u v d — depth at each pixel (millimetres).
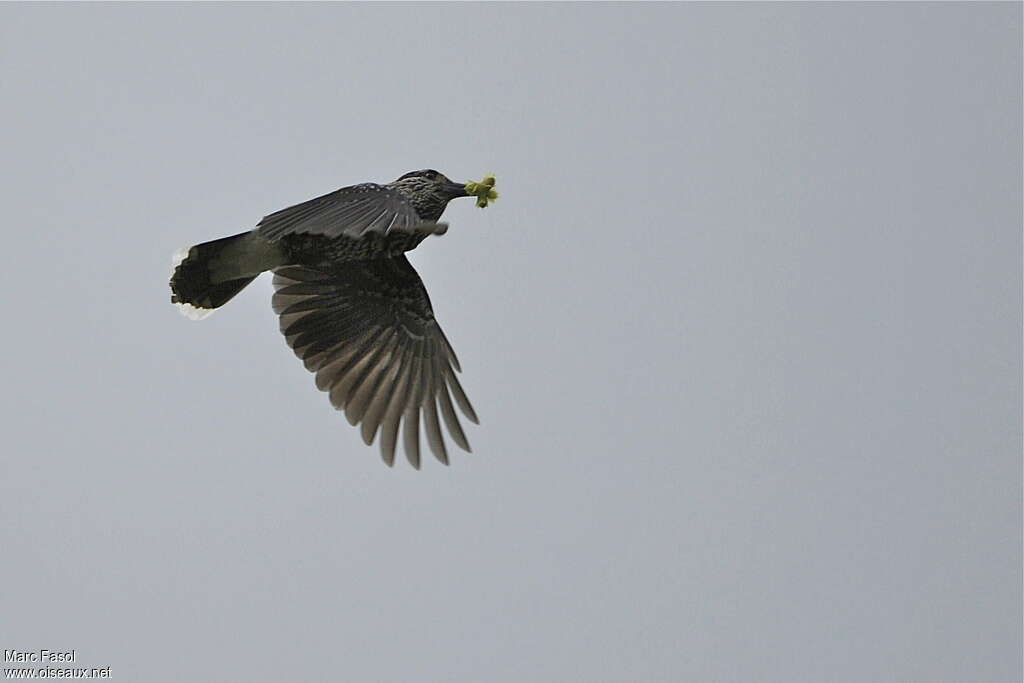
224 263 12406
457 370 13031
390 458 12617
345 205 11023
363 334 12859
